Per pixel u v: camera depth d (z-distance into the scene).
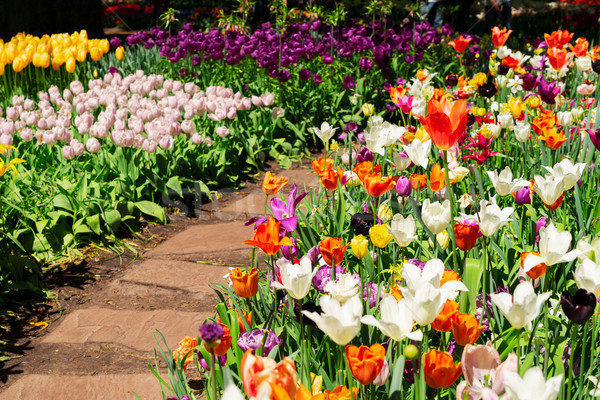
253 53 7.10
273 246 1.91
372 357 1.40
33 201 4.32
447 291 1.49
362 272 2.35
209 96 6.07
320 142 6.98
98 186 4.55
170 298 3.60
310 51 7.22
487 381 1.47
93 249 4.27
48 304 3.61
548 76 5.82
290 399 1.20
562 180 2.05
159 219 4.80
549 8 21.20
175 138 5.80
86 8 12.58
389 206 2.79
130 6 23.05
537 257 1.69
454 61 8.38
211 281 3.77
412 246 2.79
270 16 10.27
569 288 2.35
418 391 1.56
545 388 1.17
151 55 8.57
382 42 7.23
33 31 12.03
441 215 1.92
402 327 1.47
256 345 1.85
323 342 2.03
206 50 7.33
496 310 2.01
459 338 1.56
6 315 3.47
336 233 2.90
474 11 16.98
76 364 2.96
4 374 2.90
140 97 6.31
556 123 3.63
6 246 3.88
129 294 3.69
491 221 1.91
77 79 7.68
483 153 3.19
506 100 5.09
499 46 5.27
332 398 1.46
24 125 5.28
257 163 6.21
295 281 1.62
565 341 1.82
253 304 2.40
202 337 1.50
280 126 6.68
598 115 3.82
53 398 2.70
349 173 3.12
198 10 22.89
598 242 1.84
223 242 4.36
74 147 4.63
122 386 2.75
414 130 3.71
